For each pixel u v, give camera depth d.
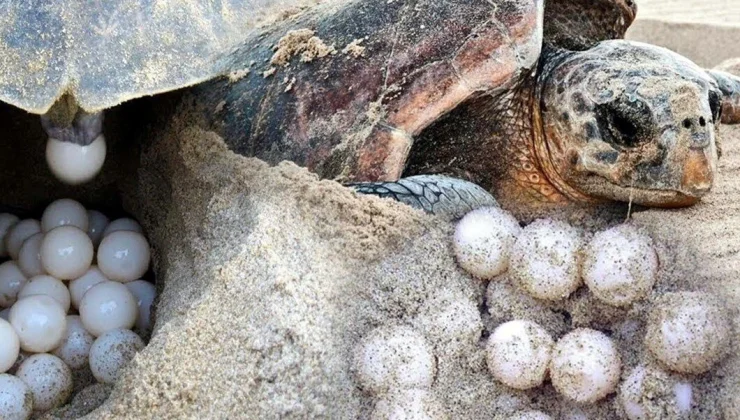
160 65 0.84
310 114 0.85
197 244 0.79
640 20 1.45
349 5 0.90
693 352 0.65
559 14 0.94
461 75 0.82
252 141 0.87
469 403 0.71
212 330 0.70
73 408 0.77
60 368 0.79
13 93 0.80
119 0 0.84
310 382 0.69
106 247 0.86
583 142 0.80
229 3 0.91
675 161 0.75
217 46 0.88
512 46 0.82
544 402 0.71
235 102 0.89
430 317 0.73
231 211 0.80
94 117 0.84
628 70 0.80
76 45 0.81
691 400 0.66
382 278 0.75
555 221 0.75
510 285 0.74
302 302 0.71
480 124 0.87
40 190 0.97
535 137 0.86
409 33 0.84
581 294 0.73
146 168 0.94
